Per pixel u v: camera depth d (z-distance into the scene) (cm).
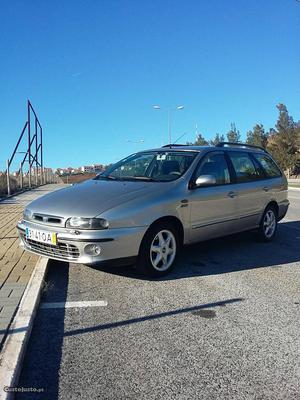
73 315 429
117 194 544
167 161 648
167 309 449
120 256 509
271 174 820
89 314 432
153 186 573
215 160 675
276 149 6325
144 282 539
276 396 296
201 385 307
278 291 515
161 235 557
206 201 622
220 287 525
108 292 500
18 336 350
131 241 512
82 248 493
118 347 362
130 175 647
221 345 369
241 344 372
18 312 400
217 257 682
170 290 510
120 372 323
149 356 348
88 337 380
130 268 600
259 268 619
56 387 303
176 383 310
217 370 328
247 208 724
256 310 451
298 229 973
